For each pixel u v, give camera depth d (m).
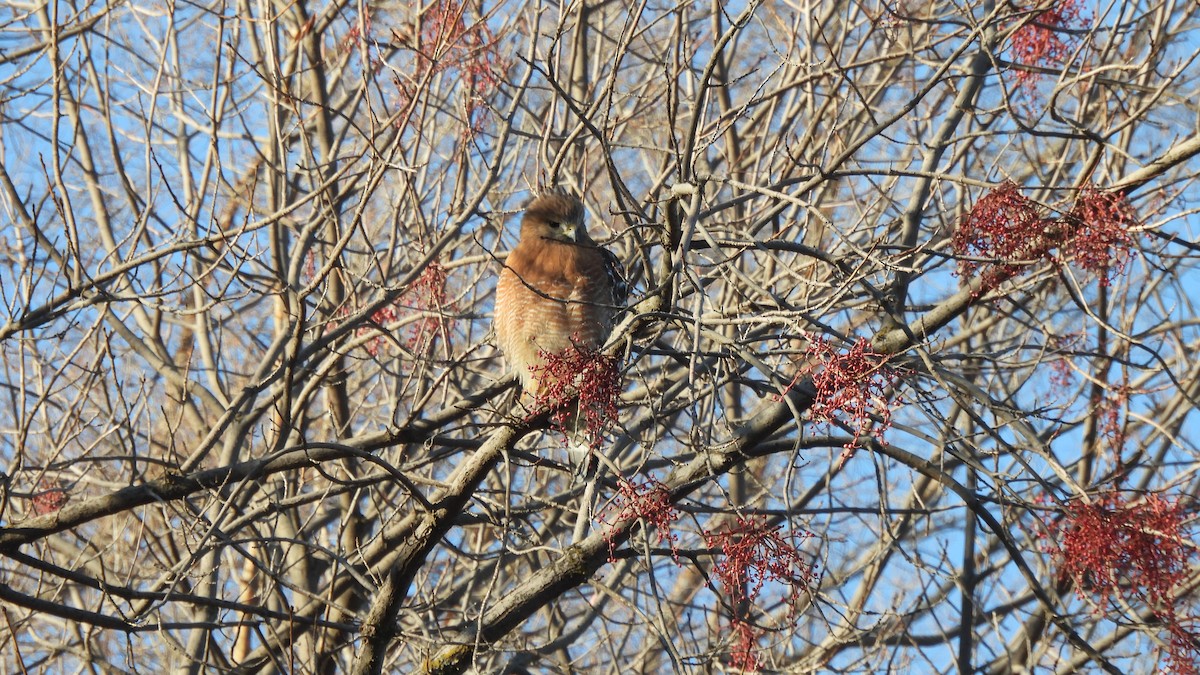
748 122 16.61
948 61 9.68
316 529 15.30
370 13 14.26
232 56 12.55
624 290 12.33
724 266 9.44
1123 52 14.45
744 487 14.95
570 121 14.94
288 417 11.09
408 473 12.79
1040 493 13.05
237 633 13.74
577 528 11.27
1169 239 9.56
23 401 11.39
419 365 13.36
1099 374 14.03
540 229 12.25
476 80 13.86
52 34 11.27
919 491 16.09
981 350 14.16
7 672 13.26
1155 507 9.66
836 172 9.95
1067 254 9.50
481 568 14.88
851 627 11.46
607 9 17.56
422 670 11.00
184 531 11.14
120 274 11.38
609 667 14.65
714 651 10.52
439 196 13.25
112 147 13.49
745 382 10.69
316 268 14.95
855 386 7.75
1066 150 13.12
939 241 12.96
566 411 9.02
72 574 10.31
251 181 15.87
